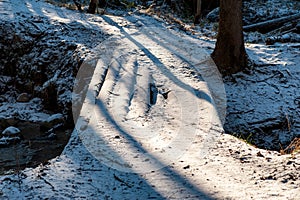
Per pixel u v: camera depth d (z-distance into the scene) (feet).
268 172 16.34
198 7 59.21
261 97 33.88
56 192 14.84
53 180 15.81
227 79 35.53
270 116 31.78
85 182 15.72
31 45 43.68
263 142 30.14
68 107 34.06
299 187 14.79
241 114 31.89
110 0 66.74
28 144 29.40
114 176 16.20
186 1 70.33
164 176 16.26
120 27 48.19
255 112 32.17
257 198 14.14
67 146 19.65
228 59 35.94
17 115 37.17
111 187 15.40
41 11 51.96
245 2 67.62
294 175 15.75
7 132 31.40
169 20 56.65
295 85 35.55
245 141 22.02
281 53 40.91
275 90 34.78
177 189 15.15
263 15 61.36
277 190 14.69
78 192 14.93
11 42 44.60
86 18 51.72
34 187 15.25
